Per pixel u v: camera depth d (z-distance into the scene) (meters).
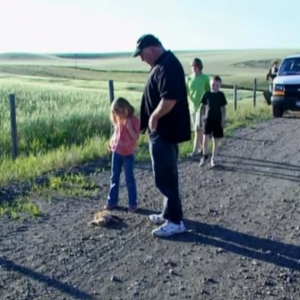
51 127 12.89
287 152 11.03
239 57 123.50
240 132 14.09
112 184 6.59
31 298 4.20
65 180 7.98
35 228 5.85
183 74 5.51
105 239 5.55
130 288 4.41
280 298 4.29
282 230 5.96
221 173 8.94
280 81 18.42
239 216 6.45
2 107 16.39
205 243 5.50
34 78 57.56
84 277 4.61
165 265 4.90
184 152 10.53
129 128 6.40
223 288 4.45
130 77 76.00
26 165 8.66
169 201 5.64
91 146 10.43
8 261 4.91
